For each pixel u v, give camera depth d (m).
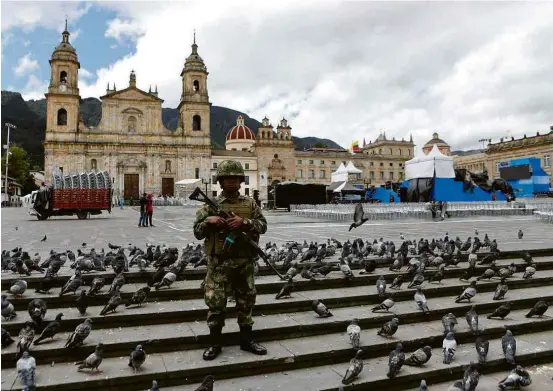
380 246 8.92
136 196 71.31
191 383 4.46
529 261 8.84
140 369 4.43
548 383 4.79
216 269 4.83
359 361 4.52
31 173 97.31
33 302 5.08
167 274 6.43
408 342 5.33
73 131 68.44
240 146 98.62
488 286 7.45
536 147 73.44
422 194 31.75
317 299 6.29
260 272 7.46
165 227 20.70
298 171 93.19
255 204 5.11
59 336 5.01
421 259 8.02
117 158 70.69
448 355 4.92
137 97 72.25
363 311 6.21
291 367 4.80
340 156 96.69
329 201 46.19
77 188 27.69
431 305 6.46
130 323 5.45
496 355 5.16
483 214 27.95
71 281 5.93
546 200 33.16
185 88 75.25
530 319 6.20
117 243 13.03
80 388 4.14
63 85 67.94
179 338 5.00
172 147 73.50
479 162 88.19
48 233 16.77
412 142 109.69
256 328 5.34
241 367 4.61
